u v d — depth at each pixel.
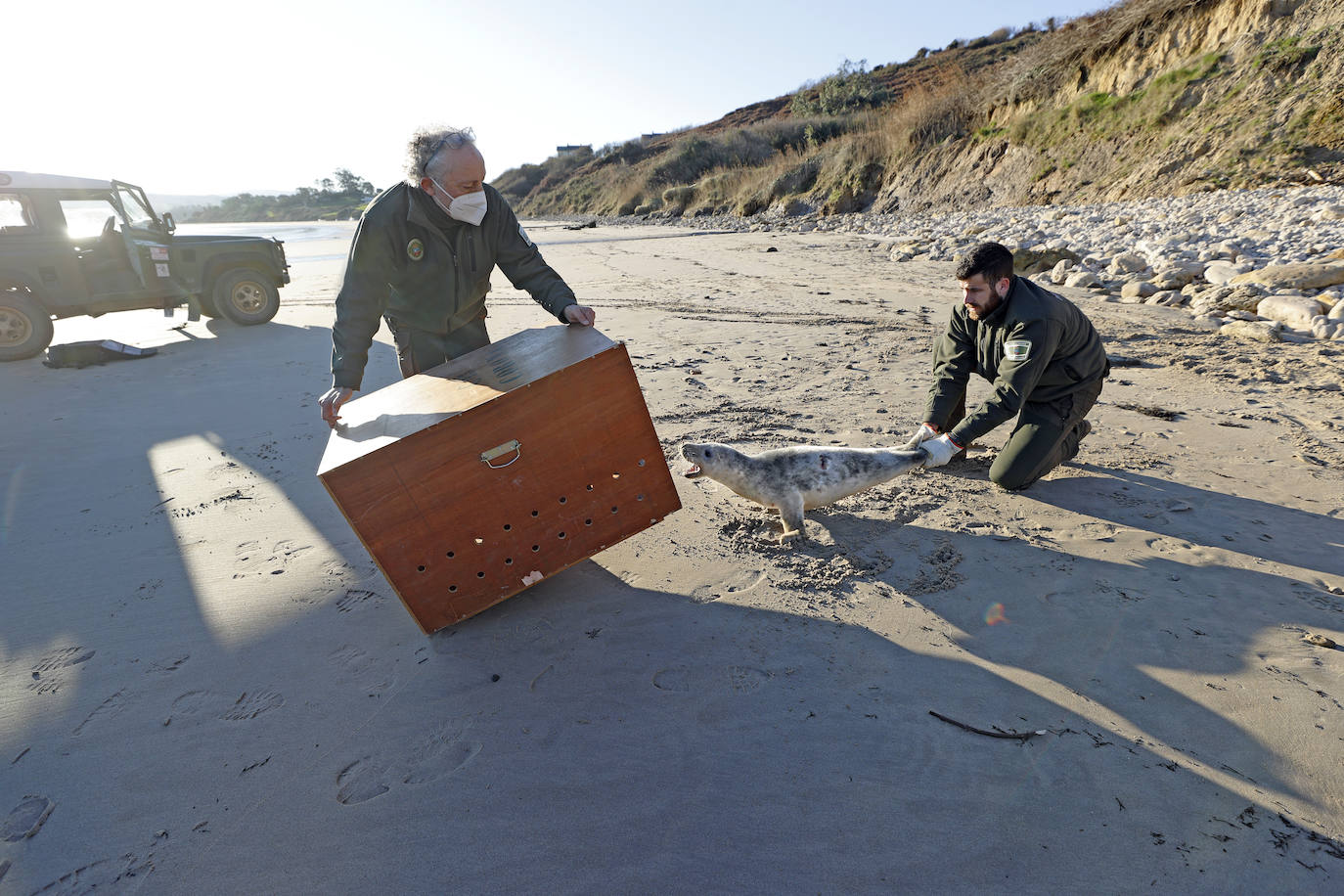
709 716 2.49
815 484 3.63
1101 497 4.00
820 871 1.89
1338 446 4.53
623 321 9.30
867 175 28.95
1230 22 17.88
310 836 2.07
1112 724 2.37
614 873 1.91
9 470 4.99
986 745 2.30
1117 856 1.90
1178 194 15.80
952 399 4.19
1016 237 14.60
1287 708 2.38
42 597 3.41
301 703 2.65
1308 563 3.26
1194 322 7.94
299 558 3.72
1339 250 8.93
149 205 10.30
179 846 2.06
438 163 2.95
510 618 3.15
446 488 2.80
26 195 8.59
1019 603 3.07
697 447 3.50
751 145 44.84
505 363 3.21
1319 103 15.01
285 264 10.79
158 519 4.18
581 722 2.49
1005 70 26.11
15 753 2.44
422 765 2.33
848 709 2.49
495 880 1.91
